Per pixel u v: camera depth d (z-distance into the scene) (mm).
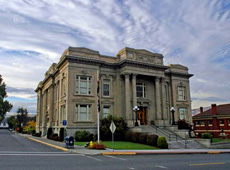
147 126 34344
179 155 19453
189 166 12836
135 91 35562
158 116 37000
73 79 32938
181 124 37781
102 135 31734
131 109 35781
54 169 10984
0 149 20141
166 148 24781
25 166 11641
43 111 50500
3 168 11008
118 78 36750
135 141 29141
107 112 35500
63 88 35562
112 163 13492
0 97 59719
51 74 42906
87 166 12125
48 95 47750
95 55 35125
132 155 18484
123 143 28062
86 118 33406
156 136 25766
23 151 19031
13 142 29562
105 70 36250
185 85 44312
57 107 38688
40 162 13102
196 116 54719
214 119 48969
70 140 21453
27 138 41875
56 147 23312
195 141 29672
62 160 14203
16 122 111125
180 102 43000
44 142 29188
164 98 38406
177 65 44125
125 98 35500
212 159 16531
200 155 19938
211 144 28859
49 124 41688
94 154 17953
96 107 34031
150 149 23141
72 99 32344
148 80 39062
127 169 11484
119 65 36656
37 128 58312
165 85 42469
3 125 165125
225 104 53062
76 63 33469
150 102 38219
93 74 34562
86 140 30766
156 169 11641
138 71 36375
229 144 30344
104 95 35750
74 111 32281
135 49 36750
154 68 37938
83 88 33938
